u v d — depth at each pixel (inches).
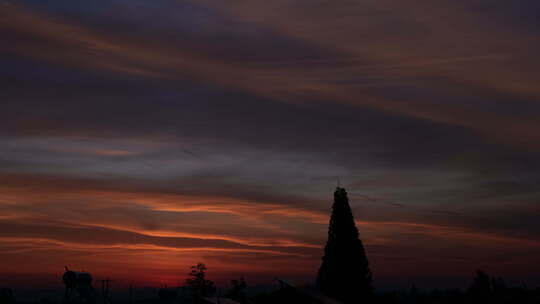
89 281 3107.8
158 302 3698.3
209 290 3686.0
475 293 4421.8
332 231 2635.3
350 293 2529.5
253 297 2057.1
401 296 4601.4
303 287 2030.0
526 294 3988.7
